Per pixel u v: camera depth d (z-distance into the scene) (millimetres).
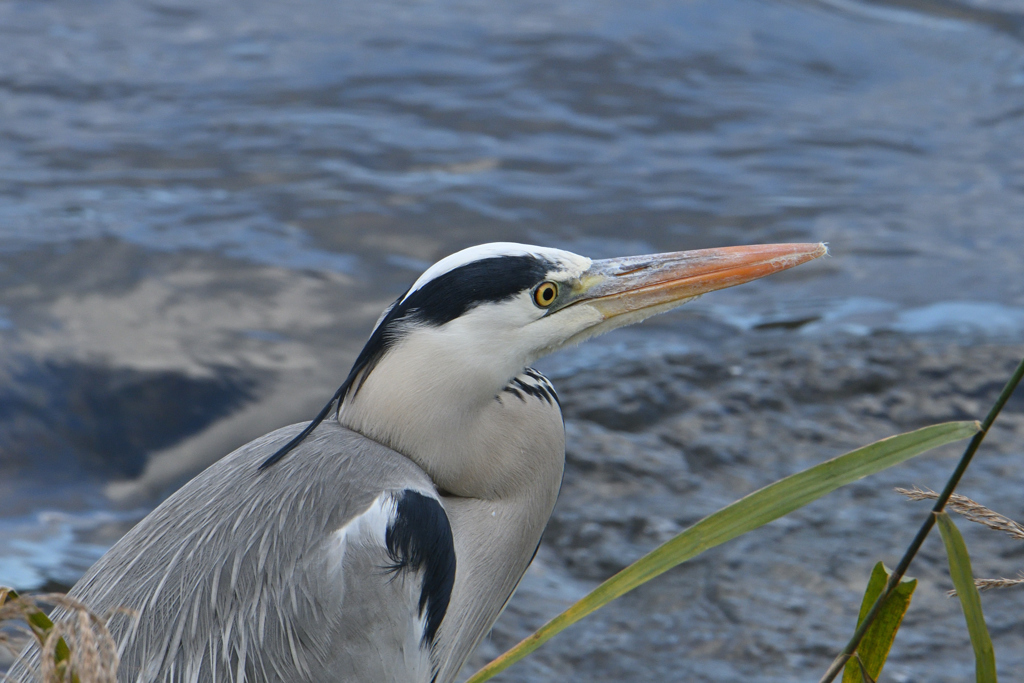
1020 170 16984
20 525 9867
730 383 11398
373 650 4801
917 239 14930
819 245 5809
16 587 9000
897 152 17547
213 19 21422
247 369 11516
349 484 4977
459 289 5234
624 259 5727
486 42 20672
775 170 16812
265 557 4770
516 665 7652
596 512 9367
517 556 5707
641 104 18719
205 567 4773
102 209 14453
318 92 18484
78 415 11031
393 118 17734
